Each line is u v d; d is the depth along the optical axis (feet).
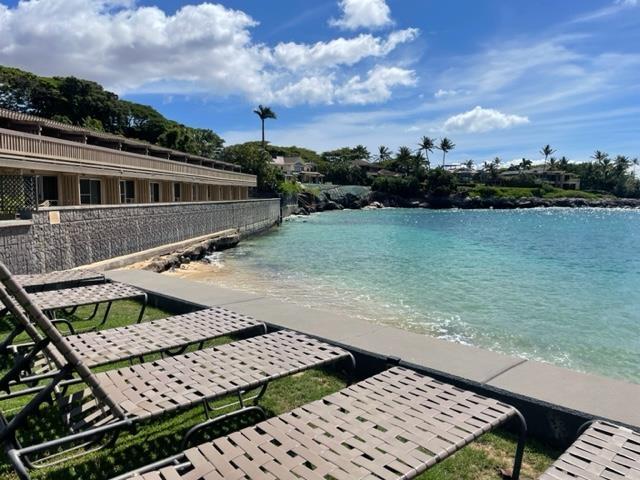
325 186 272.51
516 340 28.73
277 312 20.34
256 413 12.35
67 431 10.47
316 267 58.90
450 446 7.84
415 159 339.16
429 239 100.07
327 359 12.33
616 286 48.16
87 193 67.10
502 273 55.21
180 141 179.83
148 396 9.68
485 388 12.43
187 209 74.43
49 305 18.22
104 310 23.22
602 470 7.24
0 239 32.32
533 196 322.55
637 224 163.84
